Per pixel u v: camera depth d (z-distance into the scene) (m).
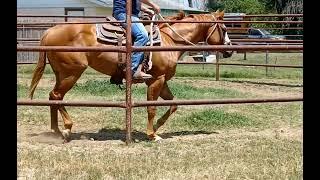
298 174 5.62
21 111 10.16
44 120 9.22
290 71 22.12
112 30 7.55
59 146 7.15
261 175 5.61
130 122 7.28
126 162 6.14
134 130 8.61
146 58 7.52
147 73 7.68
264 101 7.45
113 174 5.62
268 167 5.98
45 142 7.44
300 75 20.25
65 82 7.54
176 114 10.21
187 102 7.30
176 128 8.80
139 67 7.45
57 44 7.44
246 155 6.61
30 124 8.88
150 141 7.62
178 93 13.13
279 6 38.94
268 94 13.77
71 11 28.91
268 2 41.00
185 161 6.24
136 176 5.55
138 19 7.58
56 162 6.08
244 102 7.41
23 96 12.31
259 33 27.78
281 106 11.65
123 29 7.56
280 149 7.00
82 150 6.88
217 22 8.51
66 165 5.95
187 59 25.22
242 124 9.19
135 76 7.41
